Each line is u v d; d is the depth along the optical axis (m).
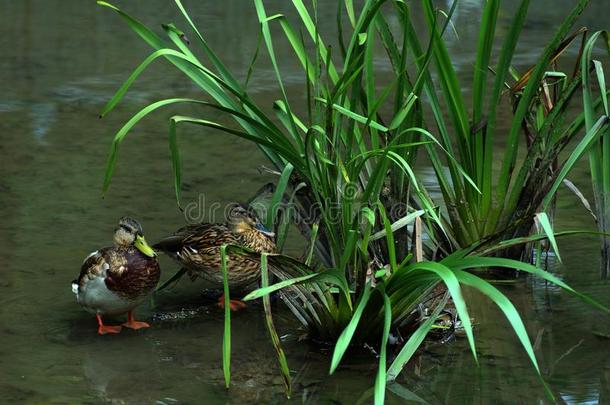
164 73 20.00
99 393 8.63
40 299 10.68
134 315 10.59
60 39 22.44
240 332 10.14
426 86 11.16
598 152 10.35
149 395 8.61
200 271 10.88
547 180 11.30
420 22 24.17
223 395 8.63
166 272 11.88
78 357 9.41
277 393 8.69
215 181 14.21
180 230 11.23
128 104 17.91
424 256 11.44
